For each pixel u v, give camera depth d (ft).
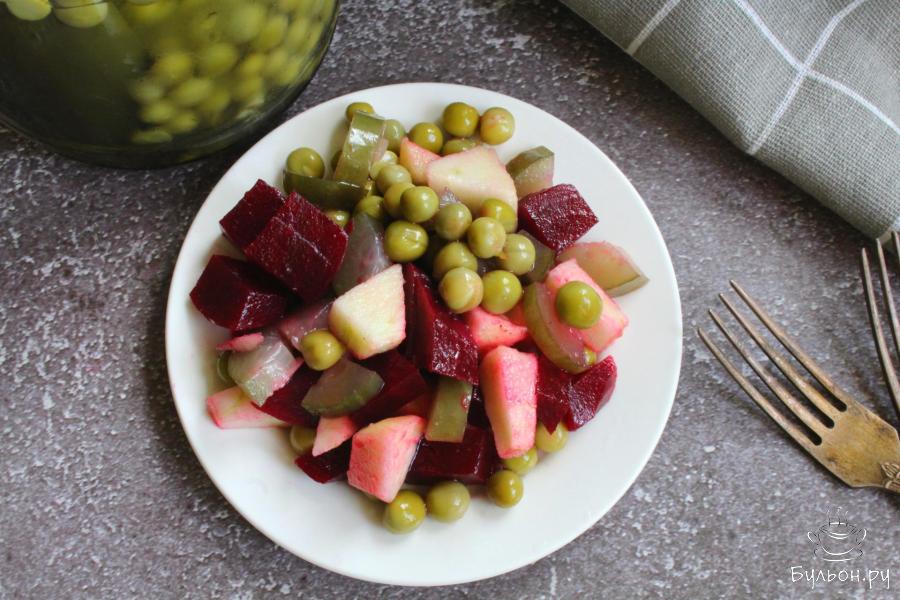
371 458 0.88
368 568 0.91
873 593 0.99
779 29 1.01
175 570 0.97
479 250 0.91
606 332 0.95
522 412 0.90
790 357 1.02
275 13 0.82
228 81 0.85
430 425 0.90
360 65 1.07
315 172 0.98
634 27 1.01
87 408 0.99
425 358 0.89
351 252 0.92
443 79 1.07
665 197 1.06
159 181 1.03
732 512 1.00
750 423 1.02
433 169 0.95
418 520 0.91
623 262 0.96
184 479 0.99
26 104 0.84
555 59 1.08
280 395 0.92
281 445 0.93
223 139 0.93
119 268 1.02
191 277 0.94
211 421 0.93
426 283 0.92
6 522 0.98
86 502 0.98
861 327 1.04
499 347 0.91
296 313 0.92
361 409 0.90
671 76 1.03
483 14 1.08
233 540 0.98
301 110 1.06
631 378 0.96
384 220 0.95
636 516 1.00
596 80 1.08
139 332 1.01
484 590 0.98
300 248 0.90
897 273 1.05
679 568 0.99
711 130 1.07
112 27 0.76
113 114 0.85
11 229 1.02
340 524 0.92
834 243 1.06
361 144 0.94
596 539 1.00
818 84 1.01
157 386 1.00
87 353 1.00
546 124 1.00
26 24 0.75
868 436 0.98
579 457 0.94
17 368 1.00
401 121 1.00
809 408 1.01
